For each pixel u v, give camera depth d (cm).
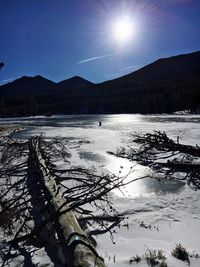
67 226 454
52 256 440
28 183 899
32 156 1249
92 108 15812
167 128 3650
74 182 998
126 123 5447
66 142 2419
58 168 1250
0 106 14662
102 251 491
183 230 631
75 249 384
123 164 1433
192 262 461
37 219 594
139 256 465
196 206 812
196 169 1183
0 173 1047
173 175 1166
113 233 584
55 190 648
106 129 4019
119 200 847
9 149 1720
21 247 473
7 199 731
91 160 1551
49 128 4744
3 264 415
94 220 648
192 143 1975
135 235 588
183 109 11500
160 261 447
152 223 666
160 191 968
